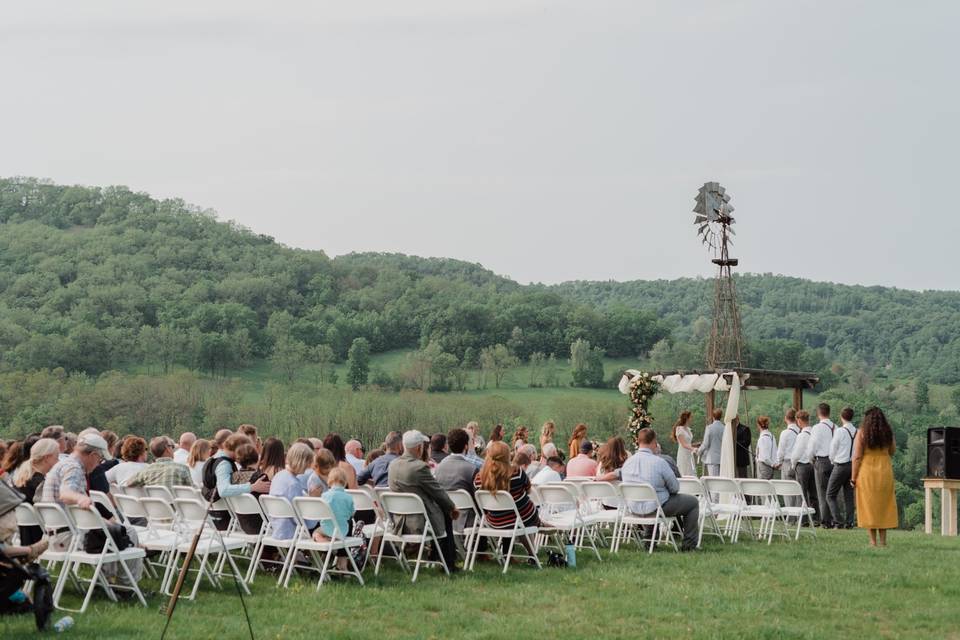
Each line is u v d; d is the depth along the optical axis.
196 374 108.25
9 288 126.88
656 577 10.34
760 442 17.66
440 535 10.33
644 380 20.98
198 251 148.38
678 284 172.62
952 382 121.50
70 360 107.44
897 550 12.52
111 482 11.59
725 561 11.43
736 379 19.14
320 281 146.75
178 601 8.89
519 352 123.38
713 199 24.00
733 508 13.24
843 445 15.71
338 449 12.20
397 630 7.86
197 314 125.94
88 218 161.25
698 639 7.66
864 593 9.57
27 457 11.31
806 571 10.78
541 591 9.48
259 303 139.62
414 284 149.25
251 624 7.98
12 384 90.75
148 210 162.50
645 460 12.37
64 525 8.66
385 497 10.21
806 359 92.81
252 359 124.31
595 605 8.86
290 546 9.81
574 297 178.38
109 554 8.50
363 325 131.62
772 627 7.99
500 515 10.79
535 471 14.88
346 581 9.89
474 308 127.94
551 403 106.06
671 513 12.36
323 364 120.81
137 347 114.19
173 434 92.12
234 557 11.22
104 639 7.32
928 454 16.14
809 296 146.38
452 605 8.78
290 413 97.75
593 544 11.96
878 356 133.00
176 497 10.86
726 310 23.81
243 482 10.88
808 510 13.48
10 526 7.98
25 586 8.82
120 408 91.31
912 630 8.10
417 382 113.56
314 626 7.94
